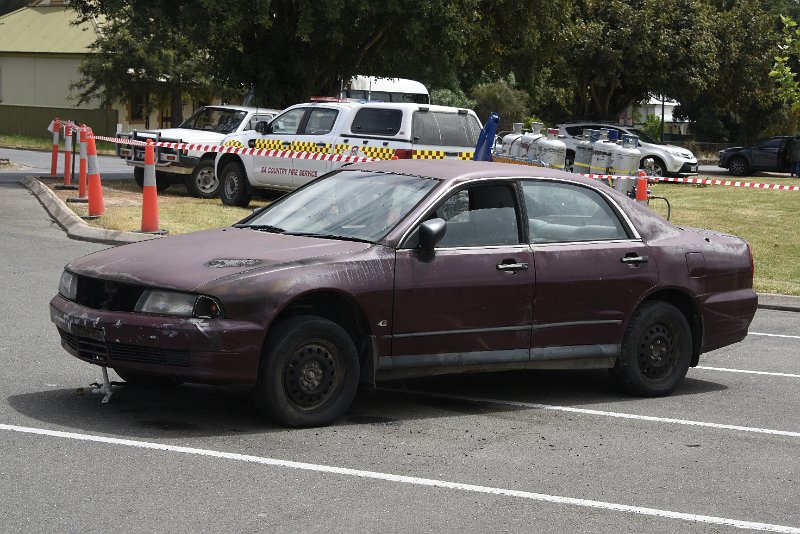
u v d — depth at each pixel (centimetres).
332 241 833
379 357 816
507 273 863
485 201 880
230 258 791
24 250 1623
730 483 716
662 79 4988
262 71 3294
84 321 767
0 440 720
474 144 2255
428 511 626
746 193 3225
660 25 4928
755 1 5562
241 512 605
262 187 2331
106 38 5191
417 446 764
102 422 778
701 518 641
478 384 988
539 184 912
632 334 939
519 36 3559
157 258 800
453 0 3119
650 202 2853
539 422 856
